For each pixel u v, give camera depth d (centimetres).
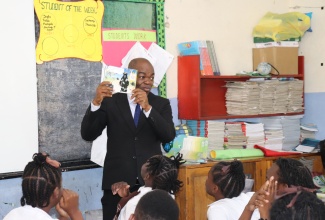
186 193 381
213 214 248
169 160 276
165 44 434
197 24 453
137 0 413
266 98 462
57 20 374
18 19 355
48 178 212
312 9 499
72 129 383
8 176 351
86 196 389
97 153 391
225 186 264
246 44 487
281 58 480
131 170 332
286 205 149
